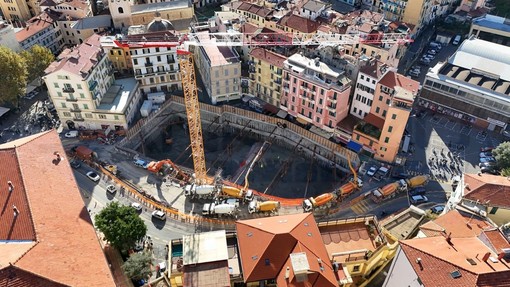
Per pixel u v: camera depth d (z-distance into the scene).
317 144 122.56
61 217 67.00
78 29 150.25
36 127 126.12
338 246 75.31
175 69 136.38
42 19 156.12
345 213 100.81
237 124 134.00
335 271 69.38
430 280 56.22
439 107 135.50
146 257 78.88
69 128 125.31
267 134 130.25
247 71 139.00
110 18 153.88
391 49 138.38
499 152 108.88
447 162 116.19
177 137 132.38
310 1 158.25
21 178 69.69
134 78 137.50
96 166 111.81
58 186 72.81
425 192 106.00
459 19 188.00
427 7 179.62
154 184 108.50
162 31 133.00
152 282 74.31
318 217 99.75
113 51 135.75
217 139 133.00
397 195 105.56
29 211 64.81
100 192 103.94
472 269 55.38
